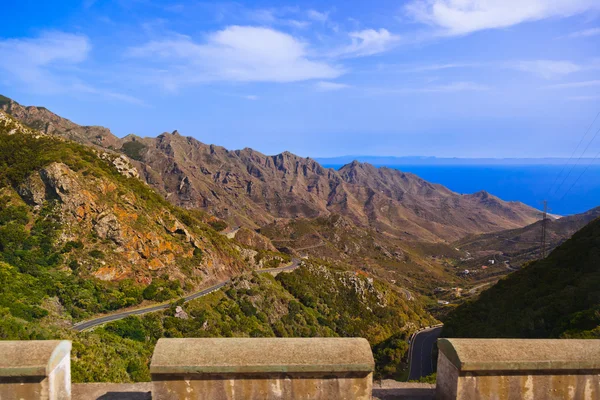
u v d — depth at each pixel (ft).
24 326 89.51
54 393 15.83
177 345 15.99
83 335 101.19
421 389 19.51
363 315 237.25
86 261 154.92
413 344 174.70
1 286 117.80
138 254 172.45
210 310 161.58
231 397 15.66
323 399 16.02
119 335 122.42
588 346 17.02
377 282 302.04
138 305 150.61
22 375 15.10
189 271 185.78
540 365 16.28
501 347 16.67
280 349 16.07
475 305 153.58
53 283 135.13
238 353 15.78
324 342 16.60
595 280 104.01
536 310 108.37
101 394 18.16
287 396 15.85
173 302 155.22
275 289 212.23
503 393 16.37
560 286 119.85
